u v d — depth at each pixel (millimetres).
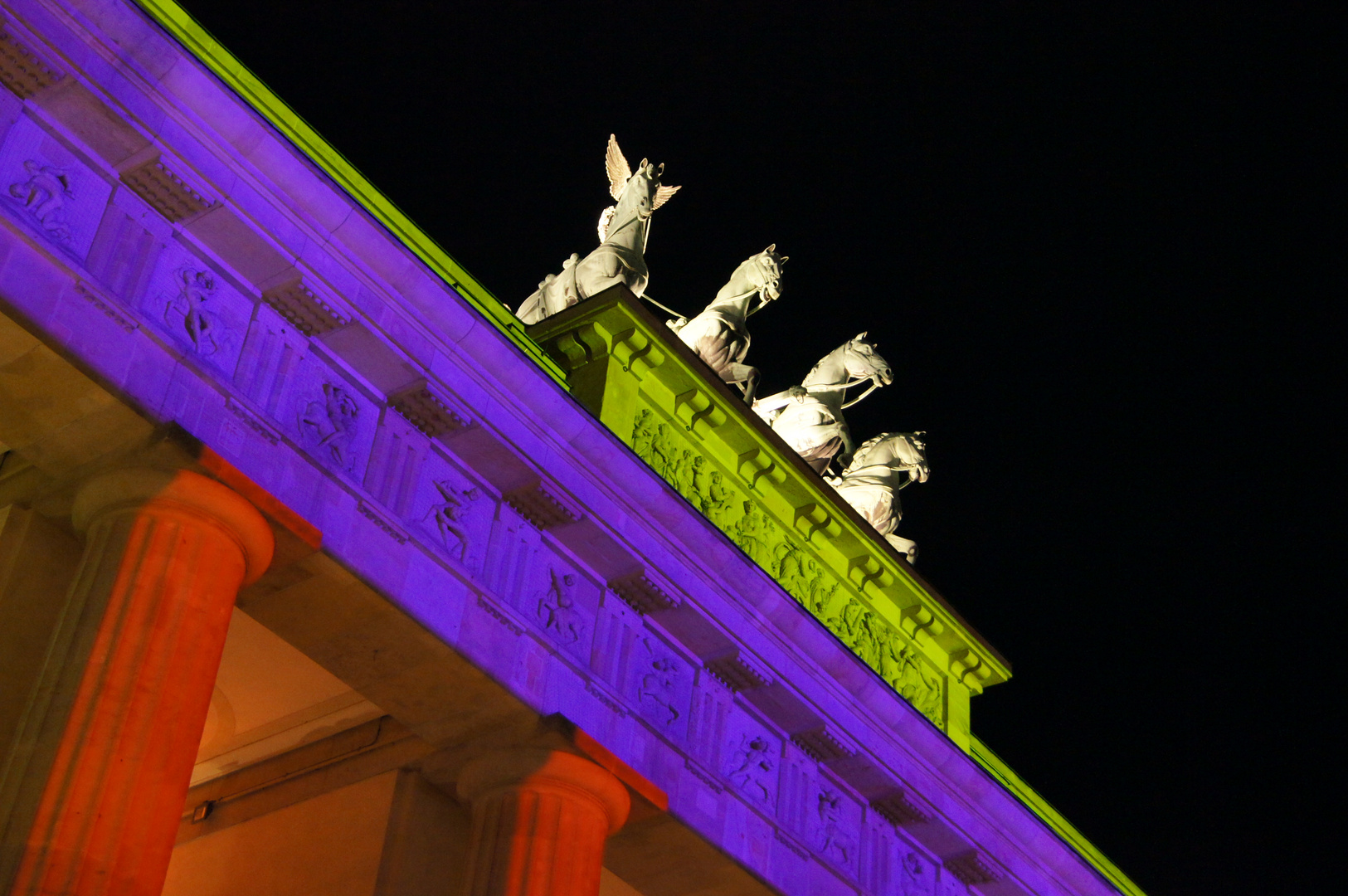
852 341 56375
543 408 41781
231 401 36281
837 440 54031
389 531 38594
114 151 35375
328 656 39031
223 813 46250
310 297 37781
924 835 51844
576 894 39500
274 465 36719
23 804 31156
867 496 56531
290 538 36000
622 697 43219
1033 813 54719
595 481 42969
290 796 45000
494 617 40312
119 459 34469
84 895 30406
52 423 34500
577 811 40375
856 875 49000
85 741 31656
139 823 31500
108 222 35281
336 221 38125
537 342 47469
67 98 34406
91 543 34531
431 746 41906
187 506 34375
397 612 37875
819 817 48562
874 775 49531
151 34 35250
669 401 48500
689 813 43656
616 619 44094
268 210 37094
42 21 33875
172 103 35688
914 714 50531
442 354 40125
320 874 42562
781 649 47188
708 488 48812
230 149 36656
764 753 47375
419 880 41250
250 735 46250
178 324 35906
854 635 52594
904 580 53781
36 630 35219
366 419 39469
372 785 43188
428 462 40562
